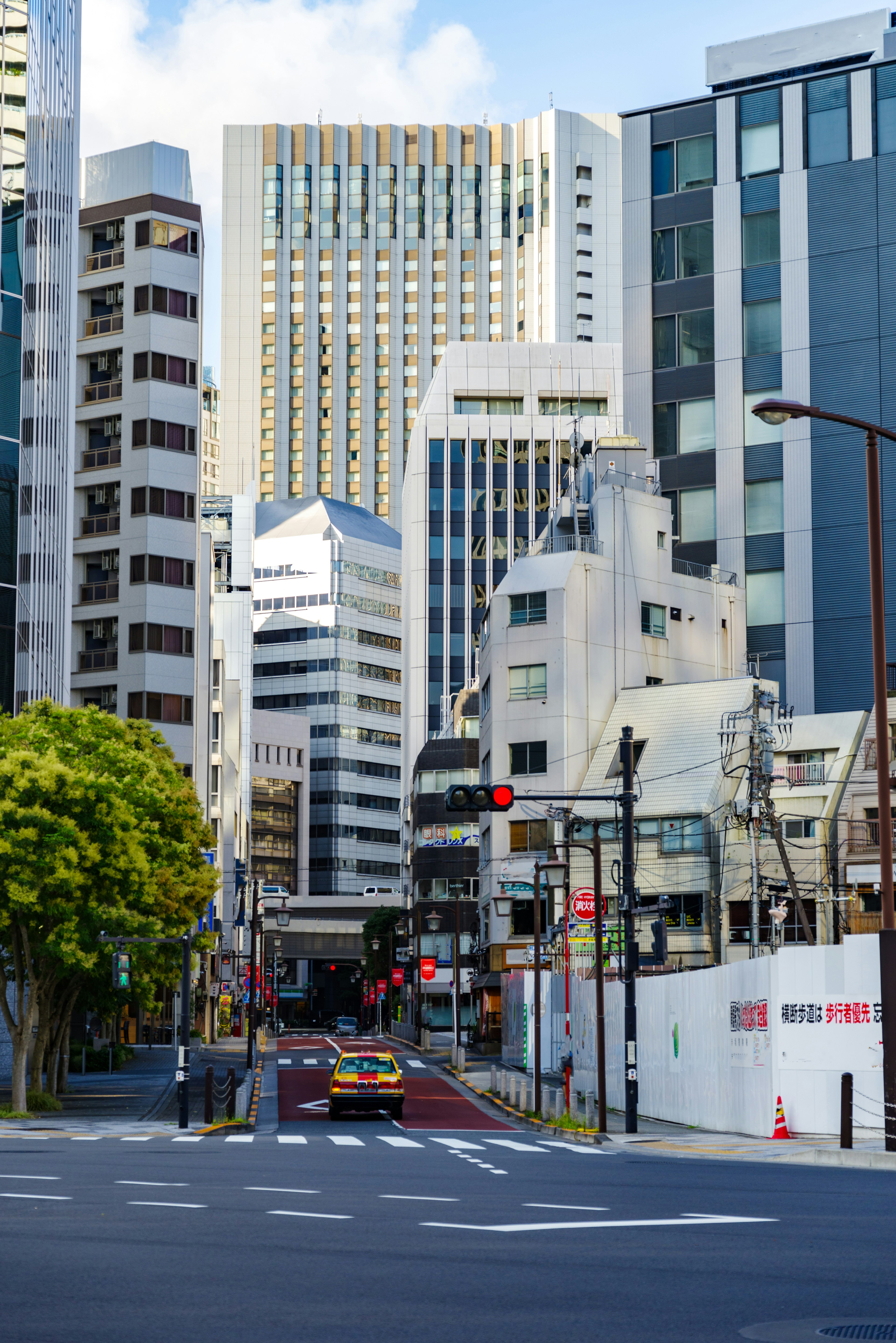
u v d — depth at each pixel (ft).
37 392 198.59
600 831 242.58
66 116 227.40
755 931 167.02
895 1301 29.43
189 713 321.11
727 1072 106.52
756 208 244.01
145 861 139.74
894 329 231.50
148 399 324.60
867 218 234.99
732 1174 64.49
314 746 643.86
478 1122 142.41
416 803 383.86
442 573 468.34
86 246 335.67
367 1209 45.75
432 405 474.90
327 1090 187.21
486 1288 30.63
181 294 331.57
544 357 476.13
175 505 325.42
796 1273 32.91
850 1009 90.63
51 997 150.00
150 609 318.65
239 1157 78.07
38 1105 142.72
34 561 194.29
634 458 276.00
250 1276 31.96
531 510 469.57
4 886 131.23
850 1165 72.74
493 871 259.60
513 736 259.60
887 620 228.02
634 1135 107.14
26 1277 31.68
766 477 239.50
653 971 215.92
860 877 219.20
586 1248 36.78
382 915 476.13
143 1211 44.70
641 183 254.47
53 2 214.48
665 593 268.00
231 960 419.74
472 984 289.12
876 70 236.43
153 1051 295.69
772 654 237.45
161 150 334.44
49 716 161.68
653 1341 25.25
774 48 261.85
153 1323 26.58
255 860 604.90
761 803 172.24
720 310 246.06
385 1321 26.94
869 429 81.92
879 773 79.10
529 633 260.62
